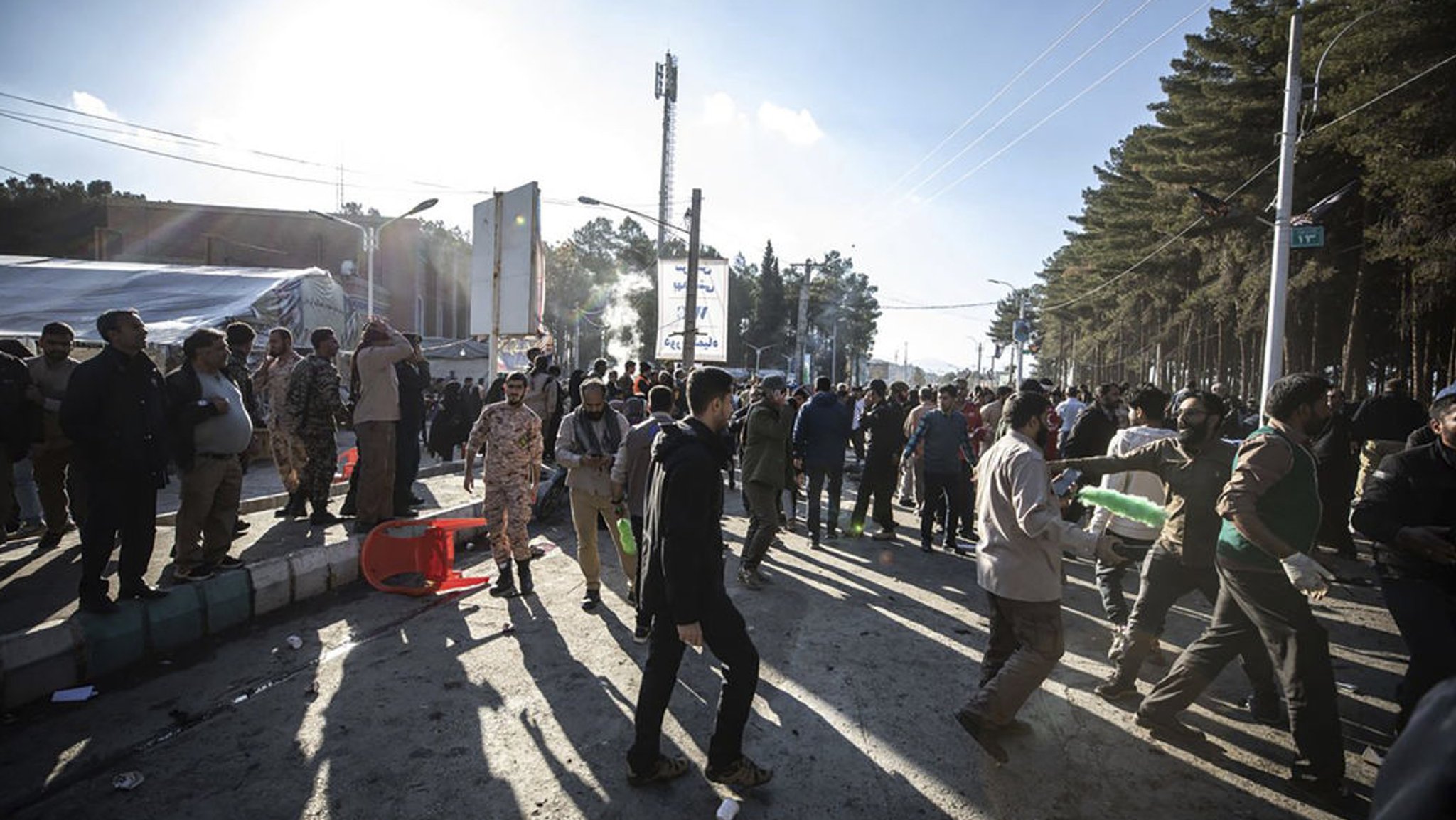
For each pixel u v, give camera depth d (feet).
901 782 10.52
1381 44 51.49
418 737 11.49
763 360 310.24
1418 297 71.46
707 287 63.31
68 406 12.89
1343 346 99.96
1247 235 84.53
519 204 36.24
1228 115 78.79
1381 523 10.51
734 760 10.09
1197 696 11.44
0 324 41.83
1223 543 10.91
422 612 17.52
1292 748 11.66
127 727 11.54
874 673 14.57
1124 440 16.06
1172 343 156.56
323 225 149.28
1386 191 56.85
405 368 24.35
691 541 9.53
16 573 17.03
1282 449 10.18
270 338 24.89
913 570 23.24
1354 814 9.81
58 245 198.08
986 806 9.92
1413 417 28.63
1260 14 75.72
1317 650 10.14
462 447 53.88
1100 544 10.29
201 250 145.28
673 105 129.08
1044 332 237.66
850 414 39.83
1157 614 12.97
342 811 9.49
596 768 10.71
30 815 9.17
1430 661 10.17
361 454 21.11
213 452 16.20
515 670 14.19
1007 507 11.03
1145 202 110.01
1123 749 11.57
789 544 26.94
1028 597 10.73
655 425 16.76
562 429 18.28
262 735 11.43
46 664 12.37
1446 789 2.59
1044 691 13.88
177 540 16.14
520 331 36.14
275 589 17.24
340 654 14.78
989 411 32.81
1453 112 49.11
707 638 10.04
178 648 14.75
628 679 13.85
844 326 338.95
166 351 45.21
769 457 20.68
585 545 17.93
